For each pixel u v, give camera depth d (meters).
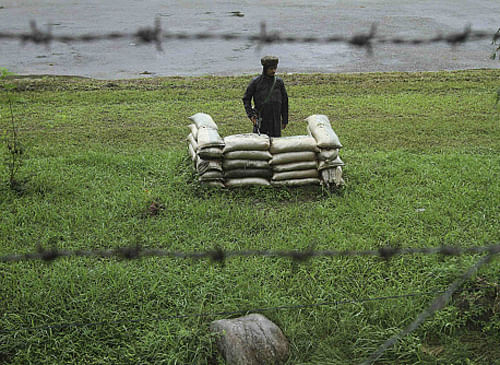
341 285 4.74
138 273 4.80
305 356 3.98
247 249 5.27
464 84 12.73
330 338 4.10
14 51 15.93
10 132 9.16
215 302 4.46
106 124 9.80
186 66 14.88
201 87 12.48
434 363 3.91
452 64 15.39
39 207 6.08
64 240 5.50
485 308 4.43
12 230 5.62
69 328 4.16
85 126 9.66
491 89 12.31
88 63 14.95
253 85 7.14
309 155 6.76
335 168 6.73
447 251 3.22
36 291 4.55
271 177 6.80
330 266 4.94
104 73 14.07
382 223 5.76
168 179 6.98
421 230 5.65
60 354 3.94
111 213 5.97
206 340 3.99
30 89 12.03
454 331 4.24
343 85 12.71
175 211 6.13
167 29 17.81
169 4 23.44
